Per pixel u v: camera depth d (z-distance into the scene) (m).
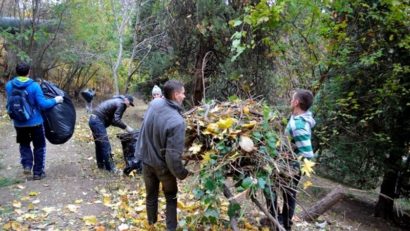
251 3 9.77
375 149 8.53
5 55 15.48
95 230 4.08
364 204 10.03
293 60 7.18
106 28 14.59
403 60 7.70
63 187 5.44
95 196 5.20
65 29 15.33
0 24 13.91
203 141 3.78
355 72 7.77
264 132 3.72
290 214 4.24
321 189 8.23
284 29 6.56
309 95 4.07
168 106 3.62
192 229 4.09
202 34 10.96
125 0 13.15
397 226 8.91
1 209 4.53
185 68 12.27
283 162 3.65
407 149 8.85
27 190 5.28
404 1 6.11
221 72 11.38
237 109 4.02
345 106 8.10
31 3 14.37
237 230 3.76
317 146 8.62
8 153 7.77
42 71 15.94
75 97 19.34
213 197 3.64
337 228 5.66
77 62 16.61
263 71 10.37
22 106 5.54
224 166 3.63
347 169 9.00
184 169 3.53
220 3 10.20
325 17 6.32
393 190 9.38
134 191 5.35
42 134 5.85
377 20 6.96
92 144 8.66
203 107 4.14
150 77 14.36
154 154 3.65
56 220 4.32
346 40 6.83
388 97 7.88
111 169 6.46
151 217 4.08
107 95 21.34
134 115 16.53
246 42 9.61
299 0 6.09
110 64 14.74
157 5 12.27
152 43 12.92
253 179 3.49
